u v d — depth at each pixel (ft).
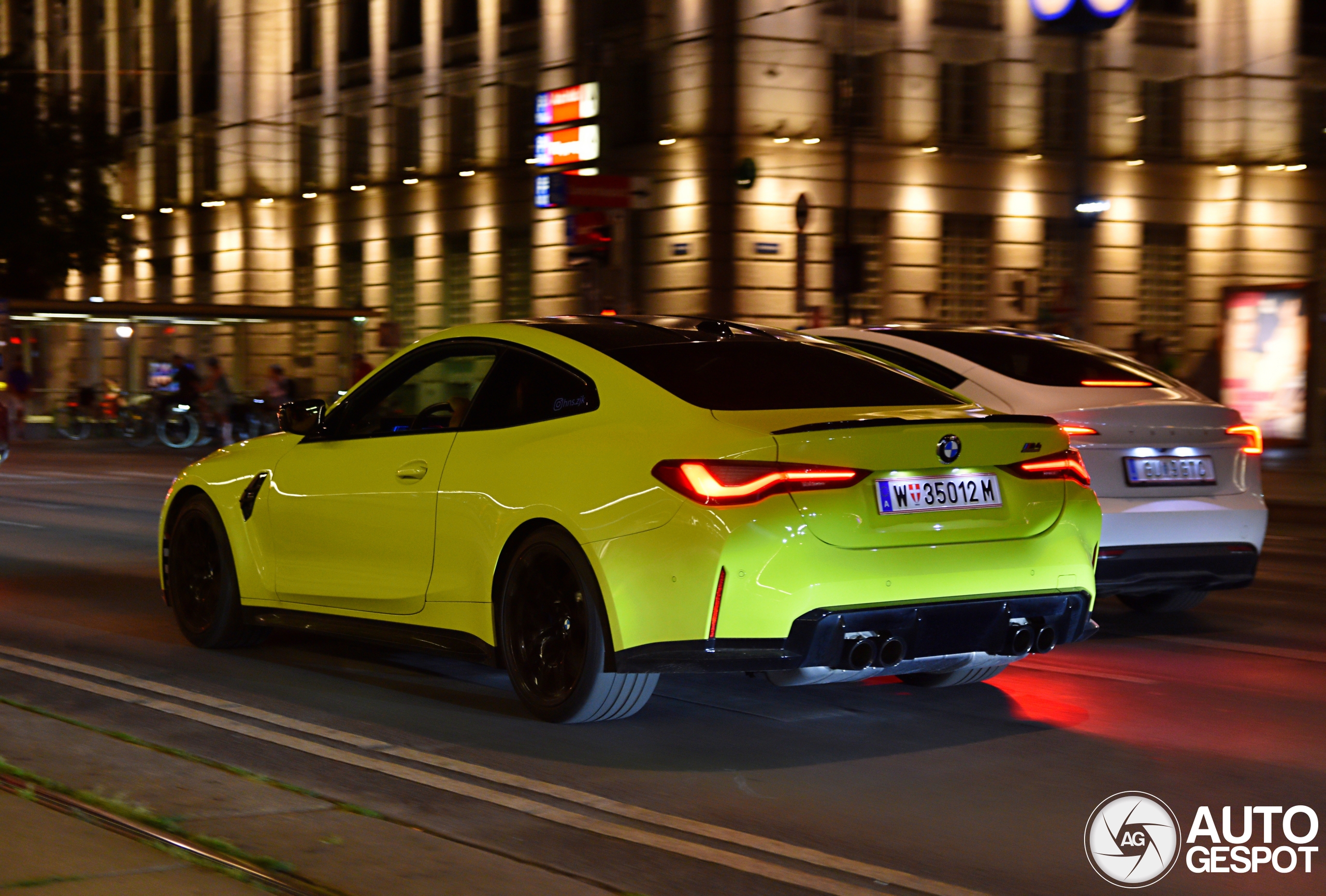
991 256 133.39
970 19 131.23
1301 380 93.86
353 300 167.53
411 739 22.90
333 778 20.61
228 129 182.50
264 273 179.93
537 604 23.31
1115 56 136.67
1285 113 142.92
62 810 17.57
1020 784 20.98
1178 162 140.15
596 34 127.95
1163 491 31.17
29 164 170.30
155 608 36.14
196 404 126.93
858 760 22.11
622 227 105.40
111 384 141.38
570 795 20.02
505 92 146.20
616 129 128.77
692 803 19.80
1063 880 17.03
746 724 24.31
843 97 124.77
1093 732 24.06
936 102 129.80
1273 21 141.90
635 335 24.70
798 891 16.37
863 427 21.67
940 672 26.76
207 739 22.72
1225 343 96.78
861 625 21.39
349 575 26.37
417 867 16.42
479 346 25.50
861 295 127.75
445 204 153.69
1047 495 23.12
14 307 135.95
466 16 151.53
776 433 21.29
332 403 27.99
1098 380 32.50
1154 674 28.86
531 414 24.07
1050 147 135.13
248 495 28.60
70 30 210.79
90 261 177.27
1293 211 144.05
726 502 20.92
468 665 28.78
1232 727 24.52
